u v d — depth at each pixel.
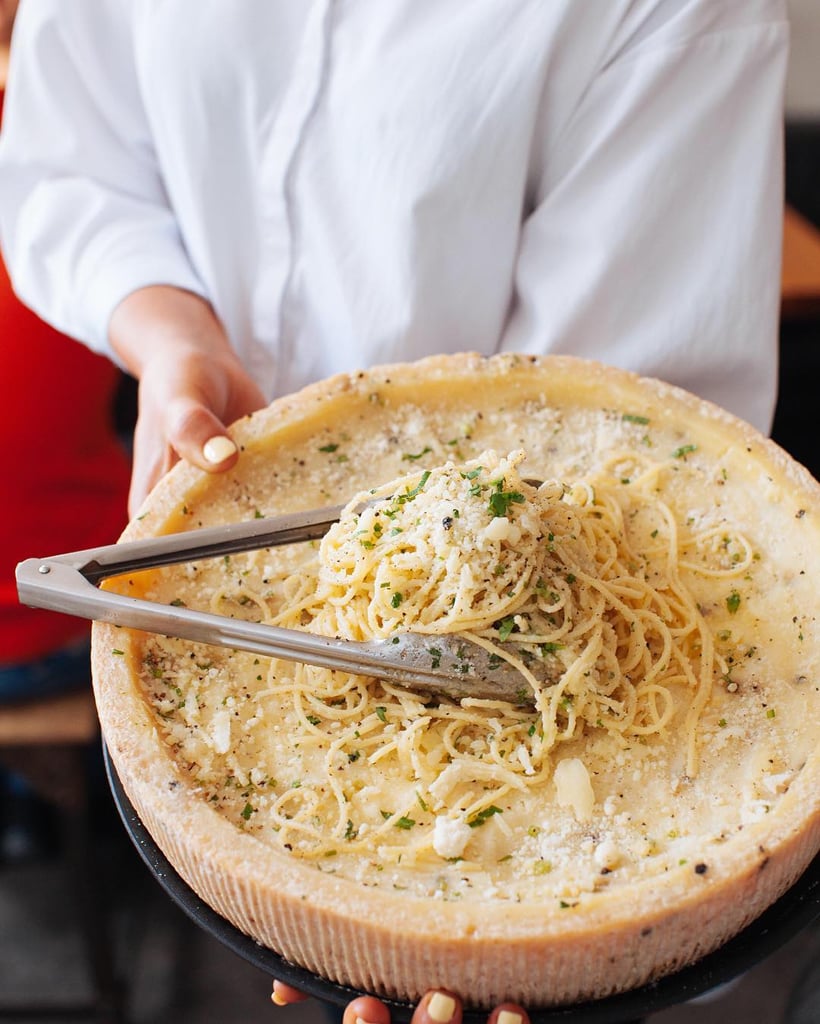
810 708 0.61
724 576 0.66
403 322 0.80
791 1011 0.99
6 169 0.90
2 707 1.13
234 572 0.67
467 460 0.71
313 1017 1.31
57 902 1.44
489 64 0.73
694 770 0.59
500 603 0.60
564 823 0.58
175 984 1.35
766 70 0.74
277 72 0.78
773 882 0.56
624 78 0.74
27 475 1.10
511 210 0.78
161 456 0.76
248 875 0.54
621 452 0.71
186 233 0.86
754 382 0.80
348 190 0.79
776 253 0.77
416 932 0.53
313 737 0.61
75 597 0.61
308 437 0.72
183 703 0.62
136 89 0.88
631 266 0.77
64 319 0.89
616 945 0.53
